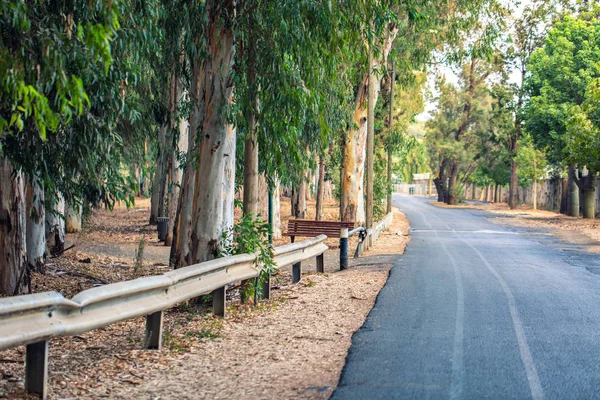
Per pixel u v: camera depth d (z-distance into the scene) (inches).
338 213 1999.3
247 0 454.0
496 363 306.2
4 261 496.7
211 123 466.0
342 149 1270.9
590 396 256.1
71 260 756.0
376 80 1234.0
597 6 2155.5
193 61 504.4
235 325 396.5
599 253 893.2
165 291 329.4
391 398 251.4
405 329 382.0
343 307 460.1
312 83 461.1
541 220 1814.7
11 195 495.5
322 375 286.0
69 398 250.1
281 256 523.8
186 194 639.1
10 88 269.9
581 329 384.2
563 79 1815.9
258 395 256.7
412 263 738.2
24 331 227.0
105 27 277.0
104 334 384.5
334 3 427.2
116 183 426.6
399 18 1054.4
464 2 1079.0
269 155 498.9
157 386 269.4
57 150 377.1
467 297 499.2
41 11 343.3
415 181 6166.3
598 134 1476.4
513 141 2600.9
